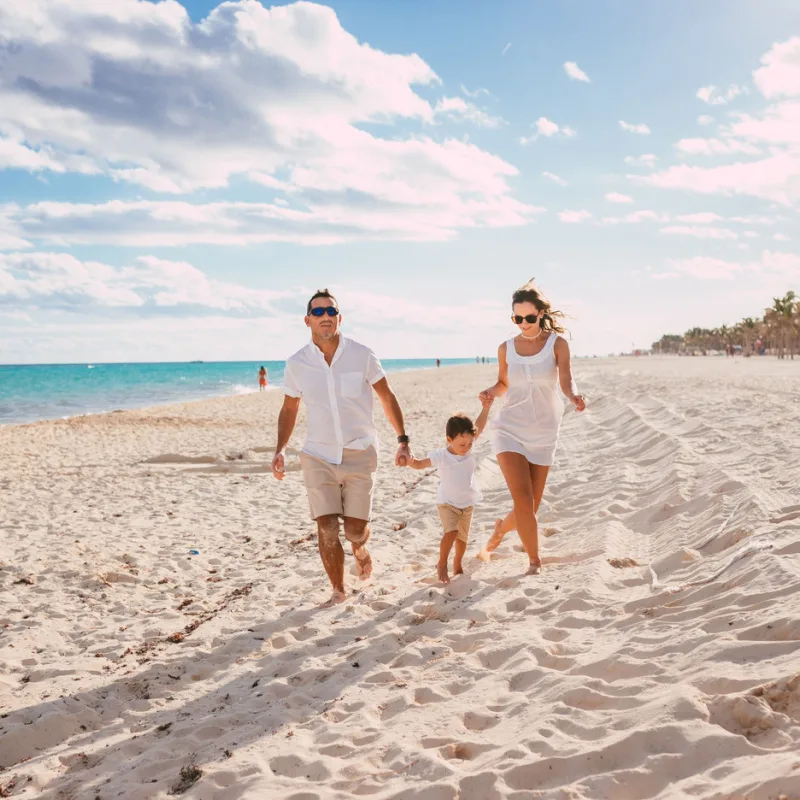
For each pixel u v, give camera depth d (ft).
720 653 10.15
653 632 11.97
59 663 14.30
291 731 10.58
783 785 6.83
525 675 11.34
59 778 10.10
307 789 8.86
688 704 8.82
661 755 8.09
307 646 14.14
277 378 289.74
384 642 13.82
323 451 16.22
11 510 31.27
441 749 9.41
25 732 11.22
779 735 7.98
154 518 29.09
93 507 31.73
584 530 21.13
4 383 240.53
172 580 20.45
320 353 16.15
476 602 15.38
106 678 13.46
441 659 12.71
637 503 22.88
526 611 14.51
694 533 17.99
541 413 17.31
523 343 17.38
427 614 15.21
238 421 75.51
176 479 39.01
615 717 9.23
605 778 7.91
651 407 45.44
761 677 9.04
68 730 11.52
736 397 52.85
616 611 13.55
